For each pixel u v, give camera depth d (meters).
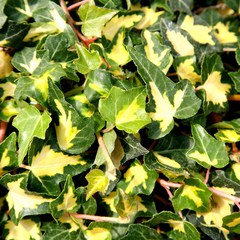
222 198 0.57
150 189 0.56
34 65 0.59
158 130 0.57
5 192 0.56
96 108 0.57
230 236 0.58
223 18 0.69
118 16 0.61
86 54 0.58
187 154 0.57
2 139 0.57
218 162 0.57
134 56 0.57
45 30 0.60
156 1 0.65
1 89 0.58
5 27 0.59
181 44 0.63
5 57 0.60
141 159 0.58
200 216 0.57
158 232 0.57
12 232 0.56
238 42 0.65
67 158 0.56
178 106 0.58
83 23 0.60
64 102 0.55
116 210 0.55
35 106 0.57
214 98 0.61
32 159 0.55
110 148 0.55
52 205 0.54
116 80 0.57
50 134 0.56
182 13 0.66
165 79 0.58
